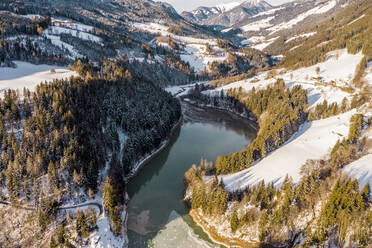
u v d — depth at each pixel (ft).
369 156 253.85
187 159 347.15
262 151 305.94
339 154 263.08
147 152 336.29
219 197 223.10
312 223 201.67
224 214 219.20
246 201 221.46
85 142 271.69
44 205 201.46
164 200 258.57
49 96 317.42
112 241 195.21
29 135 255.09
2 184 217.36
